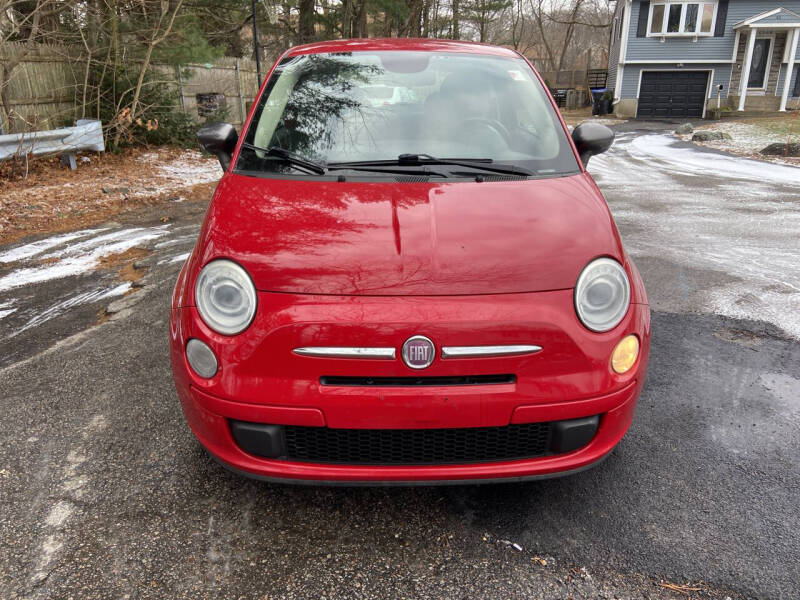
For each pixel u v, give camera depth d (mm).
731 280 5035
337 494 2393
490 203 2346
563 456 2096
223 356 1977
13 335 3855
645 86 28719
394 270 2002
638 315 2129
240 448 2086
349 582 1966
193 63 12625
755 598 1904
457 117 2953
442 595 1915
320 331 1907
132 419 2900
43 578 1966
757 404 3098
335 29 20062
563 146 2863
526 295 1976
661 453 2684
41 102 10352
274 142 2834
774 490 2430
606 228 2271
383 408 1919
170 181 9219
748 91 28438
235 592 1921
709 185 10242
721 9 27125
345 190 2436
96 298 4480
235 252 2086
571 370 1987
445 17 33906
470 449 2053
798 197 8977
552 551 2098
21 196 7445
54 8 10164
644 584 1957
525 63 3426
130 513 2271
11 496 2357
